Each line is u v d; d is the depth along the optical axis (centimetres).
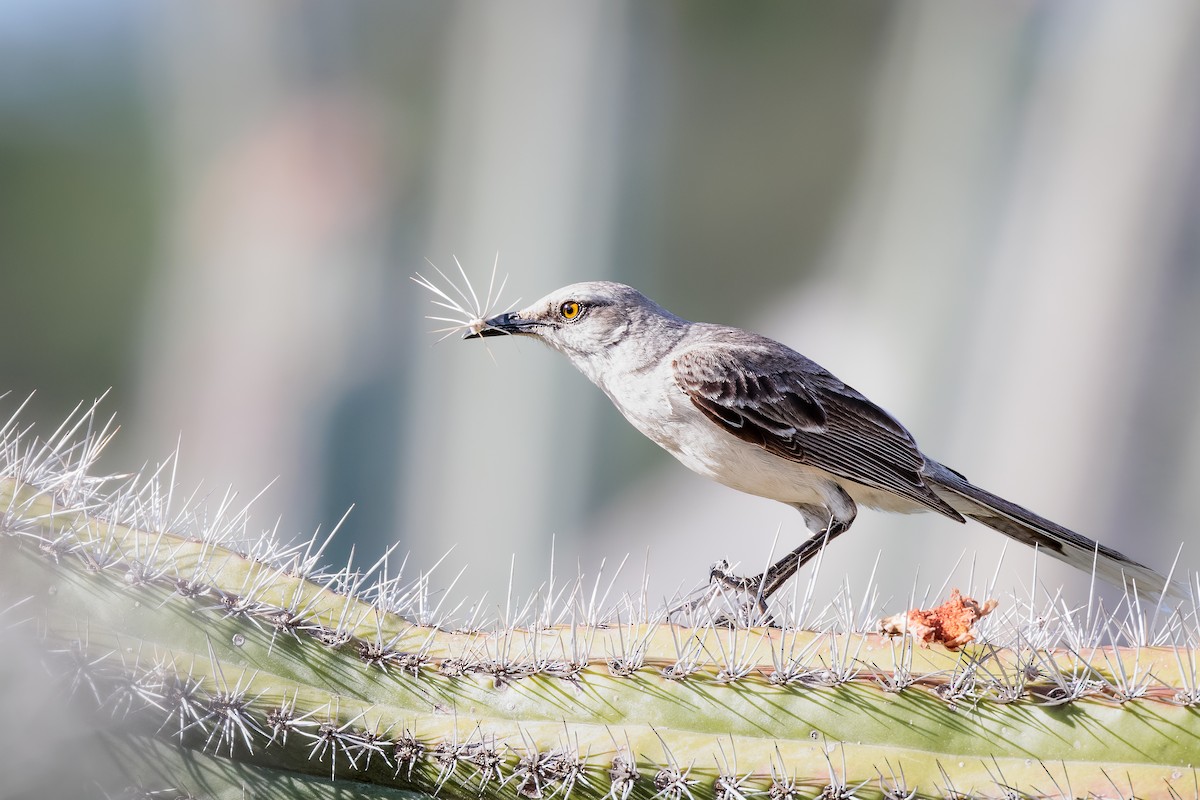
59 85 1437
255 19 1380
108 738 408
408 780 421
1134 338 1330
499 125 1350
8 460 448
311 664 428
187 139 1432
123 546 429
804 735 415
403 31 1359
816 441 721
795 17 1369
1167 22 1299
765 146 1387
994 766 406
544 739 419
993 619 463
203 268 1423
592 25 1327
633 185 1371
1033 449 1340
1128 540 1323
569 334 755
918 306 1385
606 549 1327
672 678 424
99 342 1446
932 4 1371
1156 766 401
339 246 1380
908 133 1395
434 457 1373
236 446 1388
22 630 402
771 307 1413
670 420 737
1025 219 1364
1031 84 1361
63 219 1401
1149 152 1324
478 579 1323
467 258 1369
